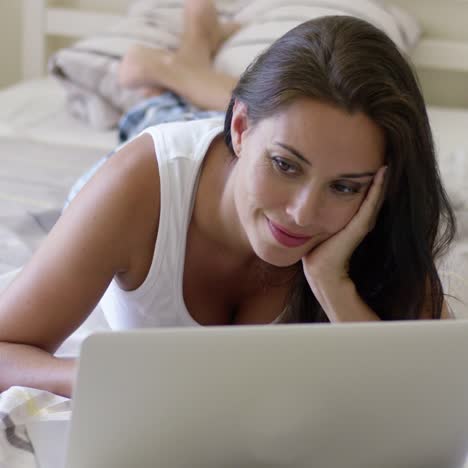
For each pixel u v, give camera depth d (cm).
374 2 322
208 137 138
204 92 276
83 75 304
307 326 89
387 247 135
